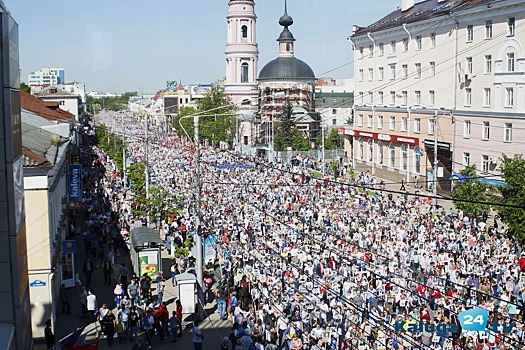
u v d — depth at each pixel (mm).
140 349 25625
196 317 30156
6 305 18797
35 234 27438
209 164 72938
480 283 27859
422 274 28859
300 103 127500
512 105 55750
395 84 76062
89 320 30047
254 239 37875
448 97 65125
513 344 20781
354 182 67438
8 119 18656
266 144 113562
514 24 54906
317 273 30578
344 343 22531
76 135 72625
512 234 36094
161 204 49688
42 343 27438
